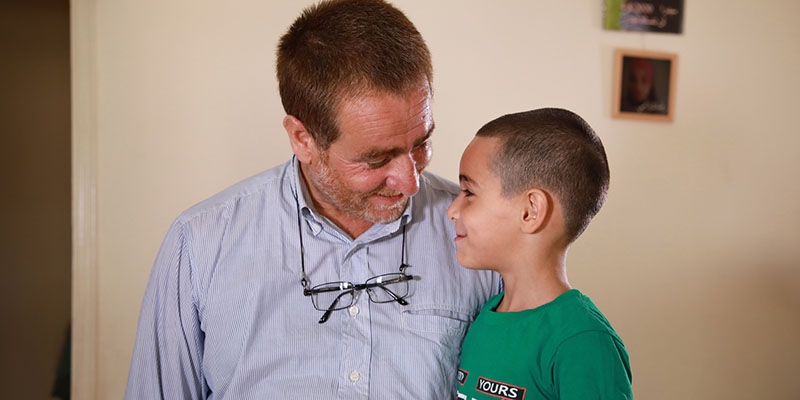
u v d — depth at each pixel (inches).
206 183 95.3
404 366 45.5
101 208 92.5
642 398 109.9
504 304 48.9
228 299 45.3
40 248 112.7
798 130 113.8
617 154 108.0
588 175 46.3
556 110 48.3
